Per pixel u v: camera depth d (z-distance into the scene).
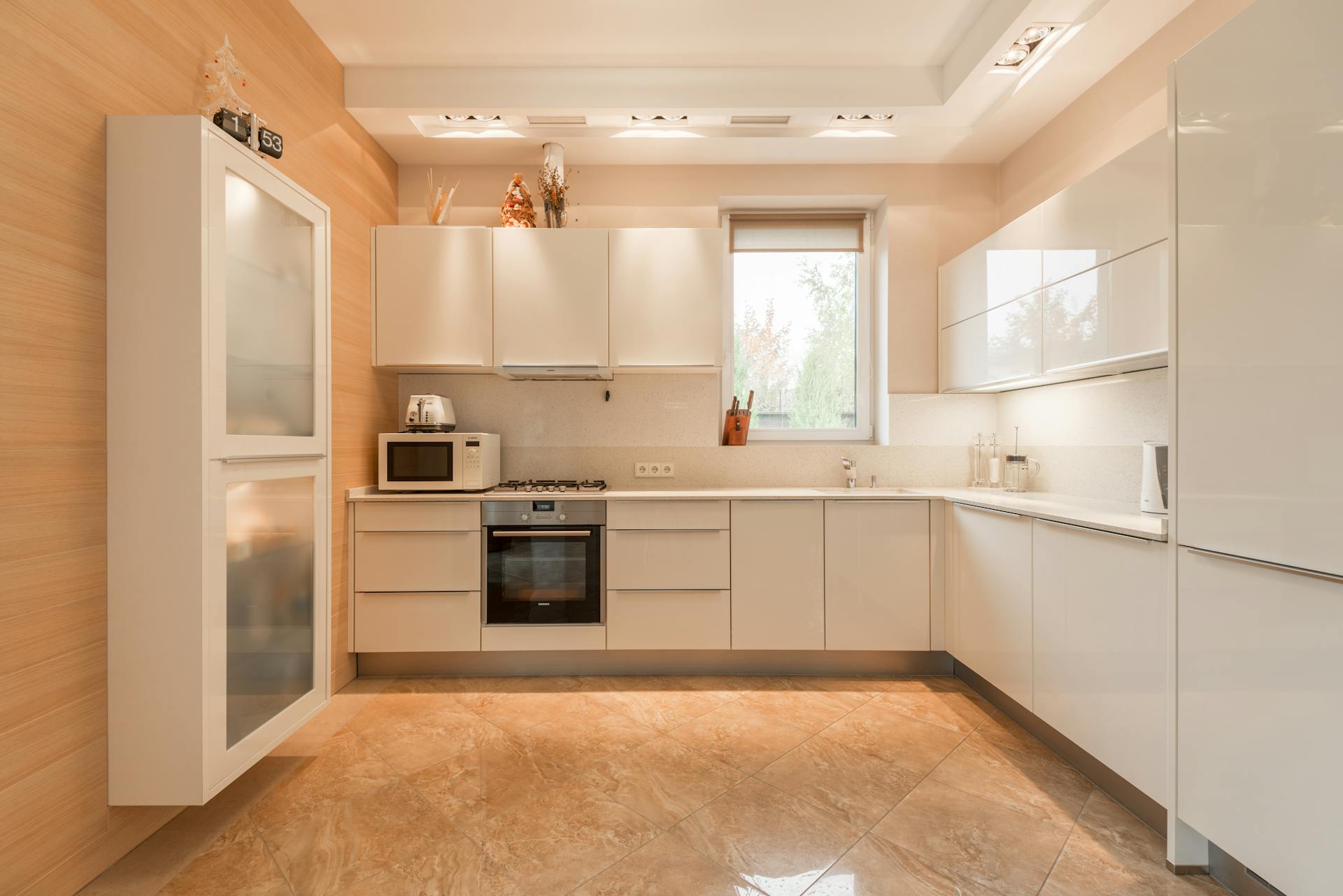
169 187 1.58
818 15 2.59
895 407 3.61
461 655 3.10
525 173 3.62
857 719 2.57
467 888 1.57
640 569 3.03
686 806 1.93
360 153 3.13
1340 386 1.17
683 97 2.97
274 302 1.90
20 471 1.38
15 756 1.37
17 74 1.37
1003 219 3.54
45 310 1.43
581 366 3.26
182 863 1.65
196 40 1.97
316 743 2.36
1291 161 1.27
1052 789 2.02
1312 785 1.24
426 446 3.12
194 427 1.57
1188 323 1.54
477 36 2.73
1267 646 1.33
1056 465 3.02
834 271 3.83
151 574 1.58
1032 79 2.70
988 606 2.61
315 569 2.11
